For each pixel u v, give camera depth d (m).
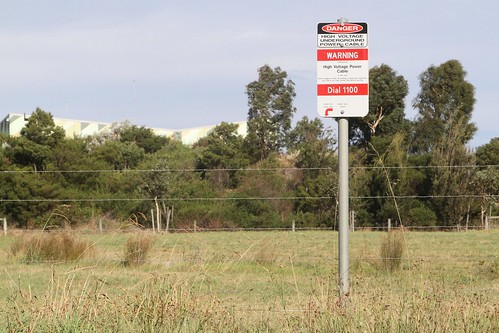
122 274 9.83
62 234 13.37
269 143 64.31
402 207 18.62
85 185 31.33
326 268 11.86
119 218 18.72
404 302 6.14
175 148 63.53
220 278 9.41
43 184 30.55
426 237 19.31
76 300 6.12
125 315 5.93
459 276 10.97
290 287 8.97
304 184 22.89
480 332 5.73
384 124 51.66
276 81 66.75
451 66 54.09
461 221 19.38
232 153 54.09
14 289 8.21
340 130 6.47
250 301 8.10
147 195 28.64
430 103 54.31
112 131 69.12
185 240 12.50
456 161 27.30
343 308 5.91
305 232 19.67
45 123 41.12
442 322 5.75
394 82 52.34
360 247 14.92
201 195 29.05
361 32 6.37
